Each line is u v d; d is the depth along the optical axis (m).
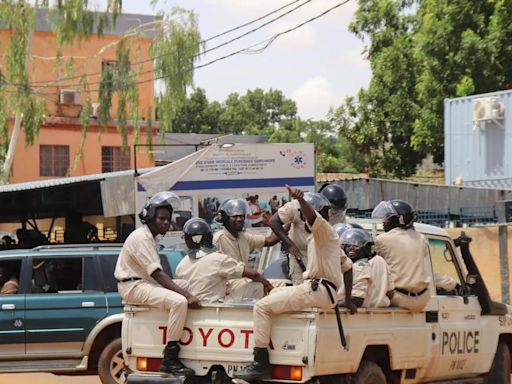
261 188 20.28
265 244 9.82
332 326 8.36
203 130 61.75
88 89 37.38
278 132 58.16
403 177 34.59
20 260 12.29
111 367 11.91
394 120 33.59
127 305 9.02
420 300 9.52
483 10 28.17
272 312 8.20
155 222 9.00
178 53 35.69
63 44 35.41
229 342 8.48
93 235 27.11
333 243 8.27
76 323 12.05
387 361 9.31
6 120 35.53
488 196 22.42
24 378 14.62
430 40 28.30
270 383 8.52
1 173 38.69
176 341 8.65
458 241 10.94
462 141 24.80
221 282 9.04
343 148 48.91
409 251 9.57
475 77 27.80
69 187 23.66
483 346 10.94
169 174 20.03
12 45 34.47
